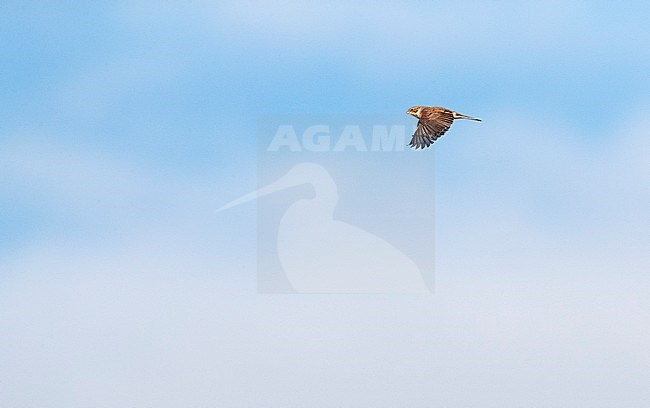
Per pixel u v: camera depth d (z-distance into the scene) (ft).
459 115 45.57
